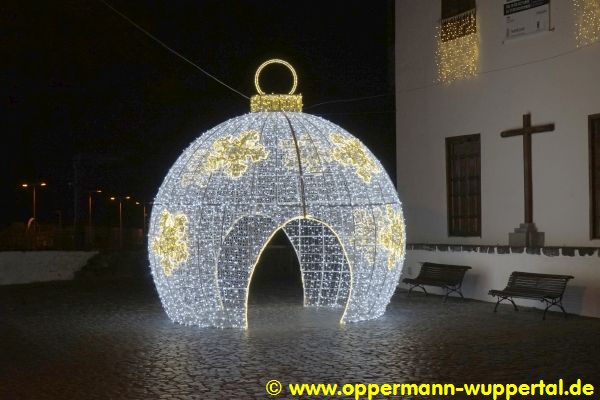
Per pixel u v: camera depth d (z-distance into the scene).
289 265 24.50
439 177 18.78
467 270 16.56
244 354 10.50
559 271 14.54
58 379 9.16
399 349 10.75
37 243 24.38
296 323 13.24
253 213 12.50
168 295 13.09
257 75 13.98
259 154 12.81
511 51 16.84
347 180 13.12
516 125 16.73
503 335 11.86
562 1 15.70
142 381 8.98
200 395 8.33
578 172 15.38
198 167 12.86
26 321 13.77
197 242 12.55
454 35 18.28
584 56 15.23
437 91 18.81
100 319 13.89
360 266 13.16
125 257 23.94
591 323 13.07
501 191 17.11
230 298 14.21
